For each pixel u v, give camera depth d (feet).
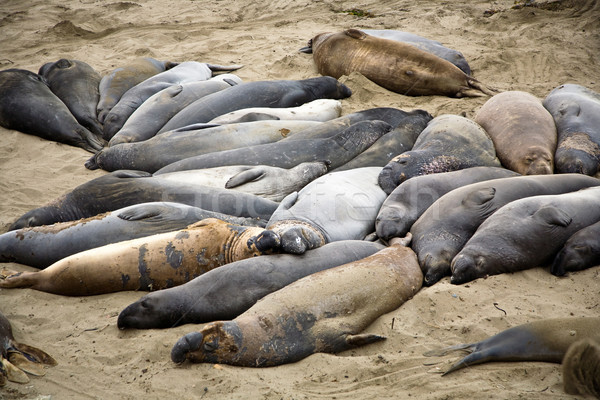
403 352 36.52
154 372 35.99
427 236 47.21
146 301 40.47
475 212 48.21
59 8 125.90
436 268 44.37
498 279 43.16
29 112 73.77
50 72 86.63
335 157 62.54
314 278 39.96
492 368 34.19
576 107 66.03
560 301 40.22
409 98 80.94
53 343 39.63
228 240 45.75
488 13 110.63
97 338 40.01
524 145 59.47
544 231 45.06
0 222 55.36
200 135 65.67
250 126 66.80
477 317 38.83
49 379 35.86
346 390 33.42
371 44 85.15
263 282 41.14
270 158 61.62
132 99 79.05
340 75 86.79
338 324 37.76
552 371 33.32
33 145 72.49
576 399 31.22
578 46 92.89
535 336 34.35
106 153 65.82
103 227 49.57
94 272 44.75
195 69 87.92
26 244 49.83
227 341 35.63
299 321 37.11
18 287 46.19
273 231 43.70
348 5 121.08
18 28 114.52
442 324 38.70
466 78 80.02
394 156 62.80
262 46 100.22
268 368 35.91
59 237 49.52
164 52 100.17
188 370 35.81
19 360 36.94
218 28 111.96
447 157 58.44
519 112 64.28
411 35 92.63
